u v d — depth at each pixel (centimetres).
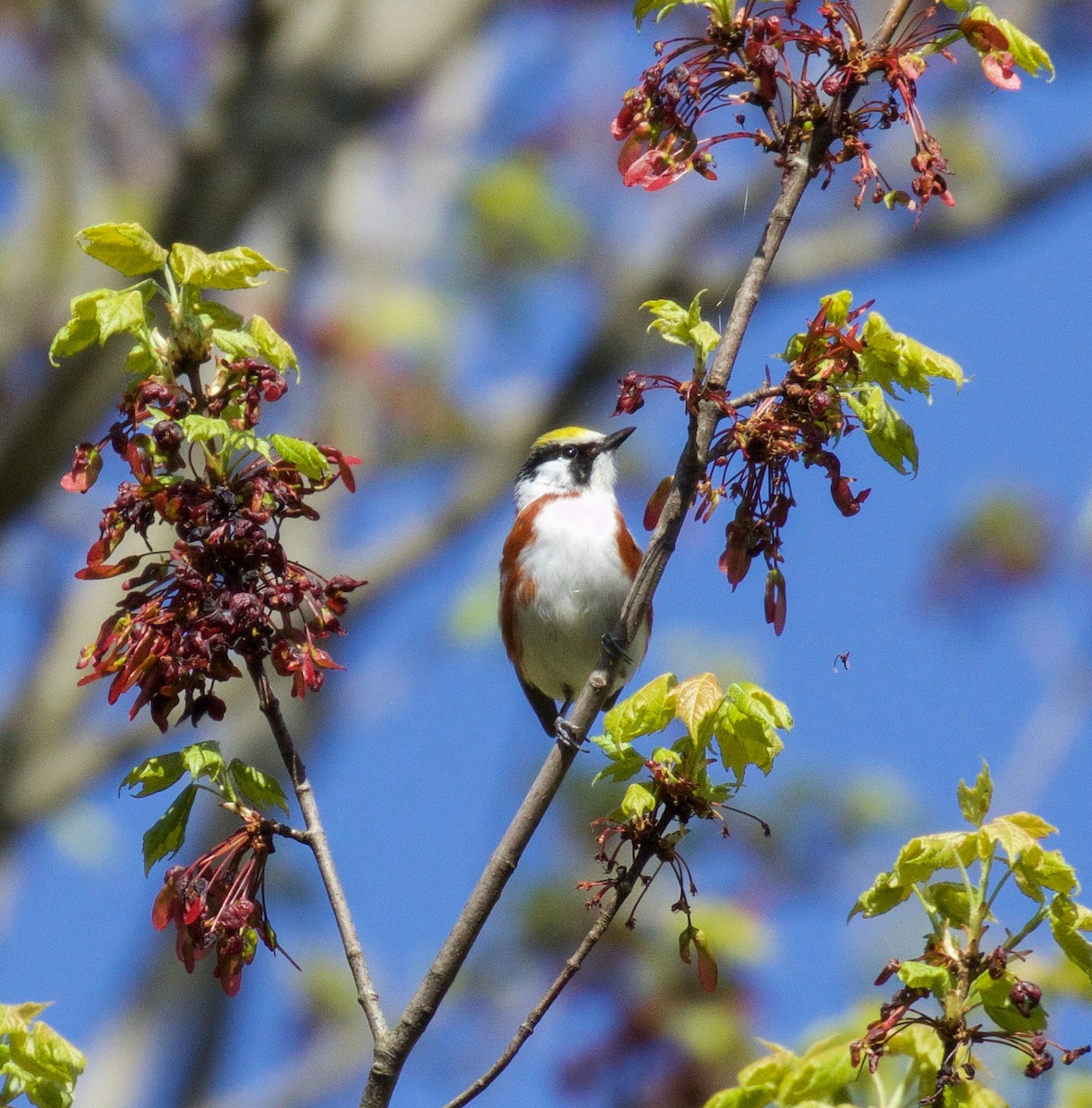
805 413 545
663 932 1160
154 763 527
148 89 1512
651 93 552
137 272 554
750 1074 543
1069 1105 613
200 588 522
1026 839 504
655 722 529
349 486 541
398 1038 523
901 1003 509
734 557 572
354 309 1656
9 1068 510
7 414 1499
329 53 1576
